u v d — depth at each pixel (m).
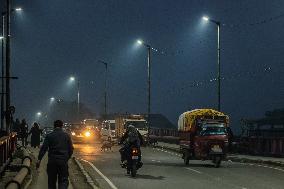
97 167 28.50
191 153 30.14
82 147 52.34
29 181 19.52
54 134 14.68
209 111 38.88
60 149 14.60
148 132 55.44
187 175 24.34
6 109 35.03
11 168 24.20
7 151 24.38
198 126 30.06
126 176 23.75
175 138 59.72
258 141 39.06
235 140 42.19
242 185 20.31
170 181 21.72
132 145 23.72
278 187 19.69
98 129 67.38
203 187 19.62
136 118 56.38
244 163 32.66
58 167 14.58
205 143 29.27
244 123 49.31
